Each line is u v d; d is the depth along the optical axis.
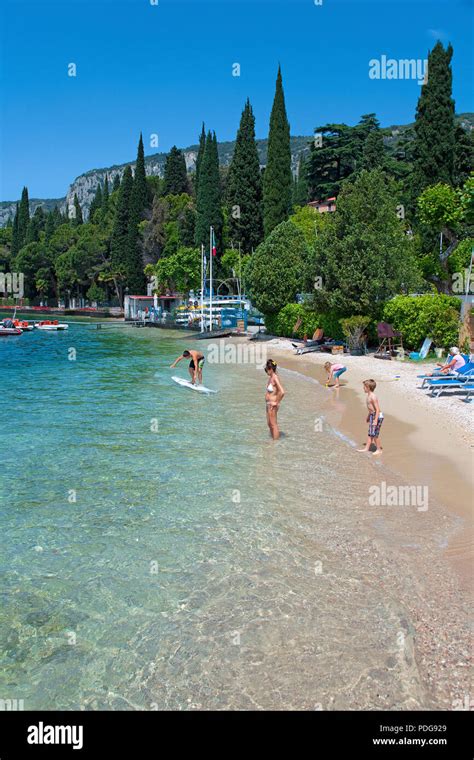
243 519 9.01
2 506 9.63
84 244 98.44
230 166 70.56
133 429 15.02
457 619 6.21
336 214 31.66
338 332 33.59
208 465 11.82
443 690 5.18
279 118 60.25
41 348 40.31
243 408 17.94
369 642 5.84
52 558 7.81
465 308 26.36
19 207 124.81
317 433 14.47
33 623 6.35
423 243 35.69
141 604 6.67
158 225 82.00
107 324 69.88
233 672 5.48
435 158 38.06
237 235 68.88
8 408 17.86
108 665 5.66
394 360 26.80
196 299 64.19
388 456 12.19
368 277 29.03
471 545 7.94
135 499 9.92
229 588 6.96
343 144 71.56
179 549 8.01
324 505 9.55
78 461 12.15
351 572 7.29
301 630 6.07
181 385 22.69
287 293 42.66
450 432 13.72
